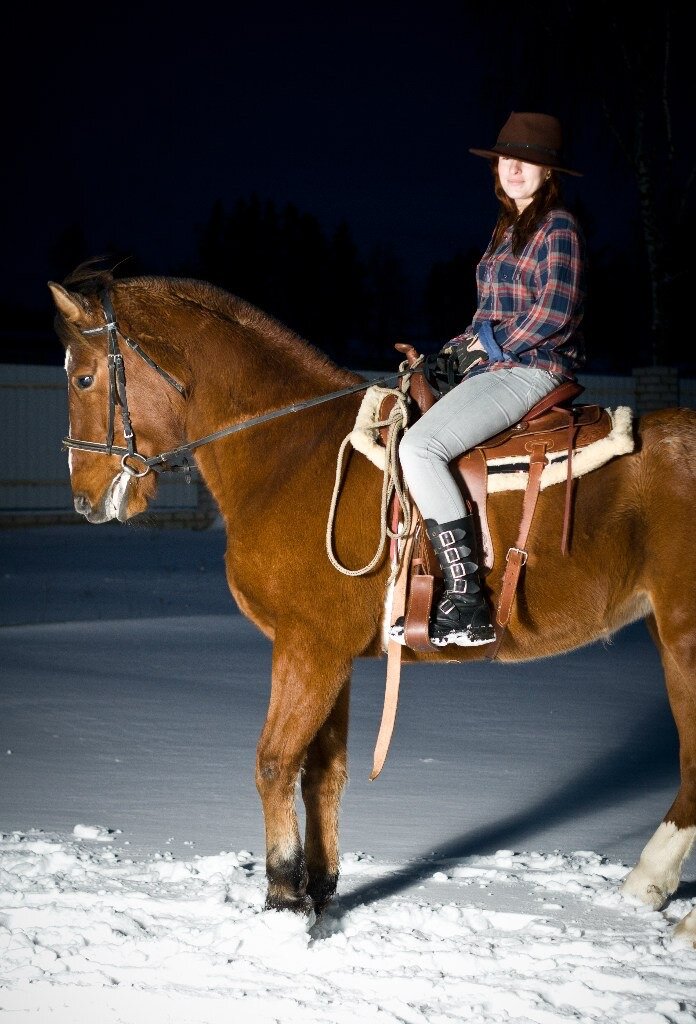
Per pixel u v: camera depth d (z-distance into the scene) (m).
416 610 4.90
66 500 23.91
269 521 5.05
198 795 6.92
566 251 4.98
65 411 23.92
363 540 4.96
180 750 7.89
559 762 7.91
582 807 6.95
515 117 5.11
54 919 4.96
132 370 5.29
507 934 4.97
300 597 4.96
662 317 26.19
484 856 6.03
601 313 45.34
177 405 5.33
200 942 4.77
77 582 15.62
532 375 5.01
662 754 8.18
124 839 6.11
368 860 5.91
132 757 7.71
